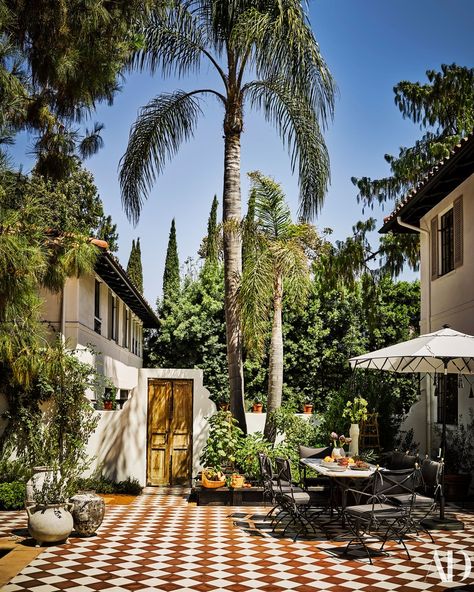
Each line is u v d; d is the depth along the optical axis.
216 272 30.00
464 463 13.35
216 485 12.63
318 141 15.20
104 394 16.47
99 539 9.64
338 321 26.72
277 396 14.91
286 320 26.61
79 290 14.48
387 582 7.52
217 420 13.80
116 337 20.41
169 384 15.37
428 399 15.70
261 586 7.35
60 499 9.43
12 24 7.14
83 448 12.73
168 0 9.16
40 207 7.80
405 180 22.27
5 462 12.99
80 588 7.22
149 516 11.50
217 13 15.16
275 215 15.06
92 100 8.34
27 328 8.54
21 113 8.19
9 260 6.68
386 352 10.65
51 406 13.32
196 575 7.77
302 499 10.05
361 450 14.36
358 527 9.21
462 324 13.72
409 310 27.03
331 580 7.59
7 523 10.86
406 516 9.11
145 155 15.68
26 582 7.44
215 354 29.33
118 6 7.93
